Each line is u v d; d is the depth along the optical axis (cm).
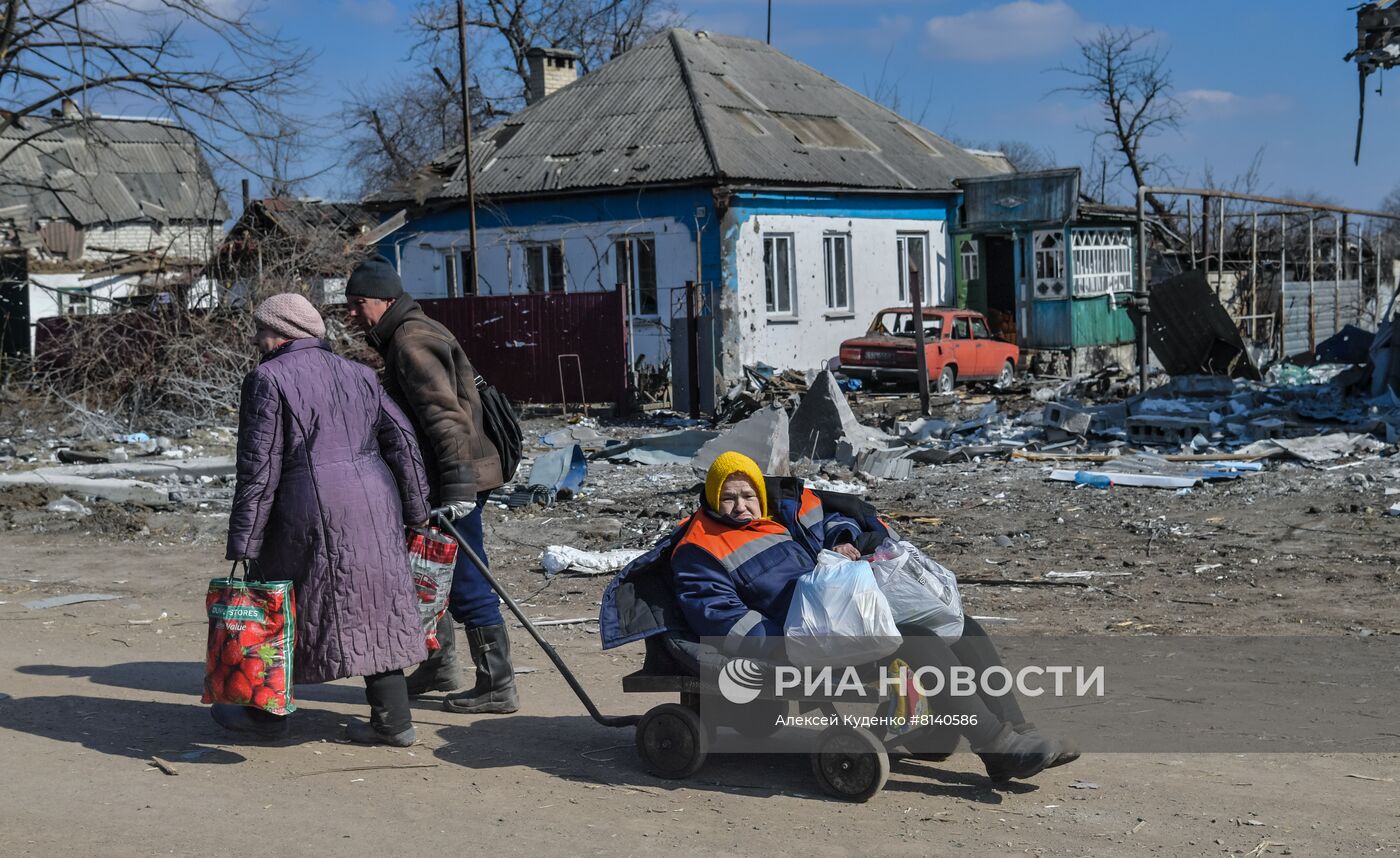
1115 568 871
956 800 444
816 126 2942
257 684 484
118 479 1354
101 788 468
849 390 2384
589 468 1460
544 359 2223
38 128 4144
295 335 496
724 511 468
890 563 454
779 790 459
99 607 831
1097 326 2919
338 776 481
